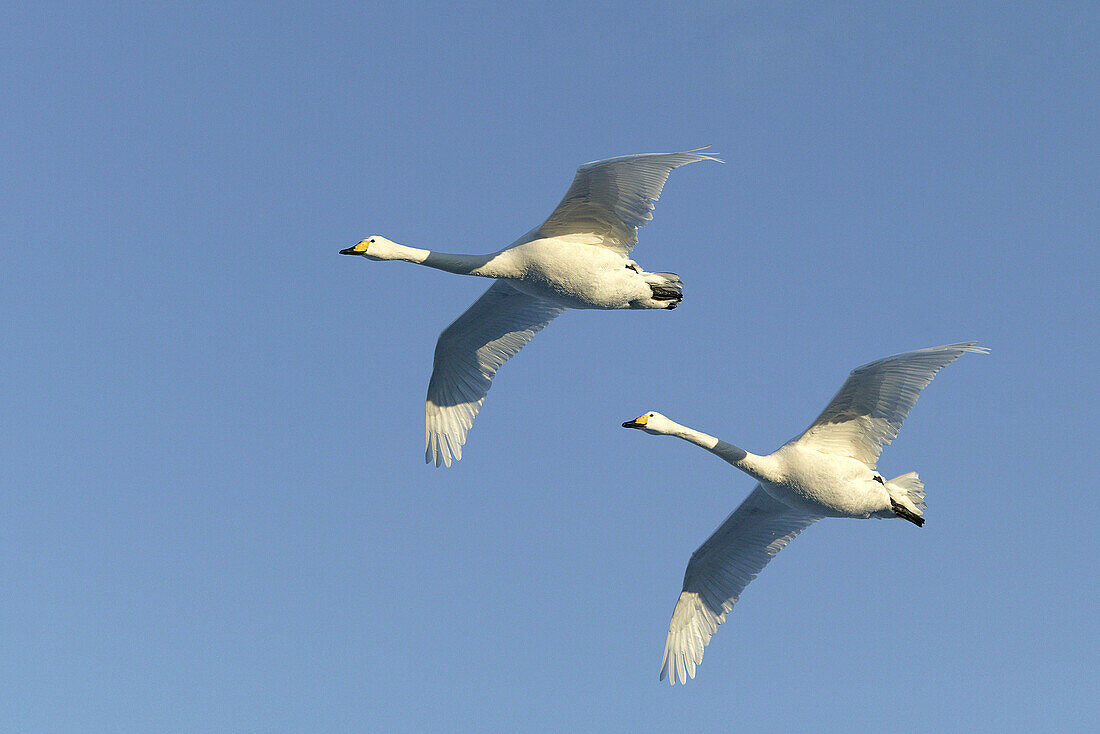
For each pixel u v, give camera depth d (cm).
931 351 1800
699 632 2114
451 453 2291
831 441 1894
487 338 2284
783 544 2097
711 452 1927
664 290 1962
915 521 1889
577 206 1914
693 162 1817
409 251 2023
